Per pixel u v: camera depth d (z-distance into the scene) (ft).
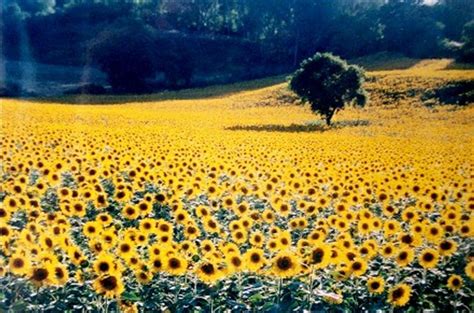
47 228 16.96
